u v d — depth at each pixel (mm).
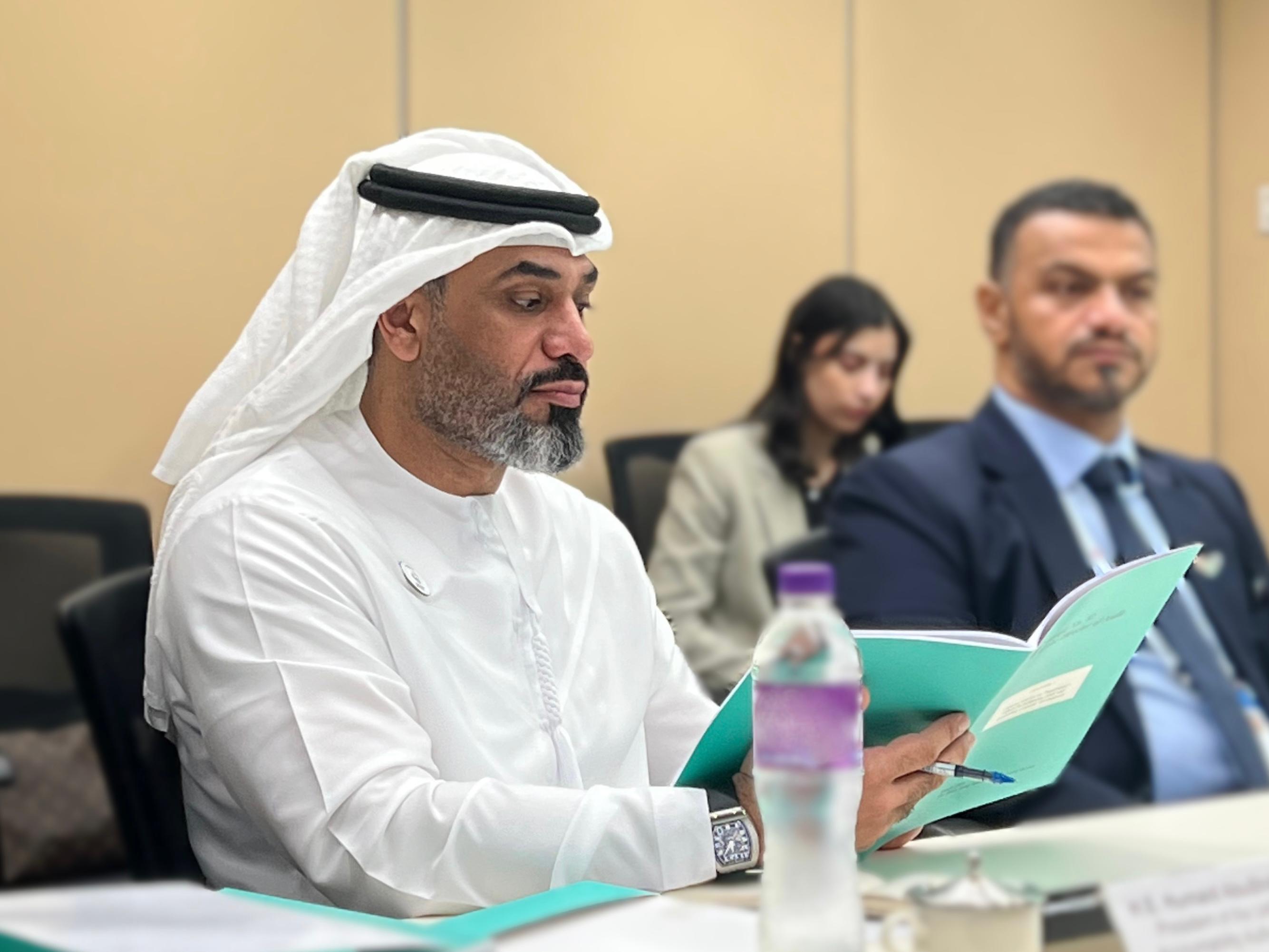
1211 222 6426
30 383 3863
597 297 4957
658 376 5070
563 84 4836
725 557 4434
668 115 5074
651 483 4547
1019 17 5883
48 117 3881
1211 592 3109
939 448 3014
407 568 1824
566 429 1918
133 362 4008
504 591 1888
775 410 4531
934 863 1435
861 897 1220
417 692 1761
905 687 1502
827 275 5430
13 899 1166
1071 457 3111
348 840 1563
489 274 1854
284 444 1879
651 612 2094
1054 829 1601
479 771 1769
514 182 1909
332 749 1605
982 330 5805
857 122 5504
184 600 1740
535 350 1880
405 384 1888
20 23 3844
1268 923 1106
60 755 3287
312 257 1869
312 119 4293
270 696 1642
